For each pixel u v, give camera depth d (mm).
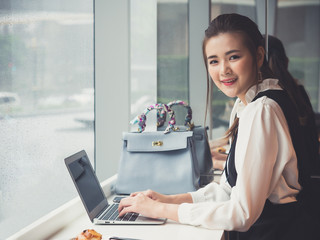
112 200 1714
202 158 2070
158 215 1311
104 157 2377
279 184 1225
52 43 1715
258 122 1179
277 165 1201
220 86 1331
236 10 2375
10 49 1385
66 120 1879
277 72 2334
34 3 1542
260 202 1176
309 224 1220
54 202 1715
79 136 2072
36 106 1576
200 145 2078
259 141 1165
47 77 1672
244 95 1337
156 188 1773
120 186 1800
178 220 1280
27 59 1505
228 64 1285
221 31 1279
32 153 1542
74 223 1398
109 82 2344
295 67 2344
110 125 2365
